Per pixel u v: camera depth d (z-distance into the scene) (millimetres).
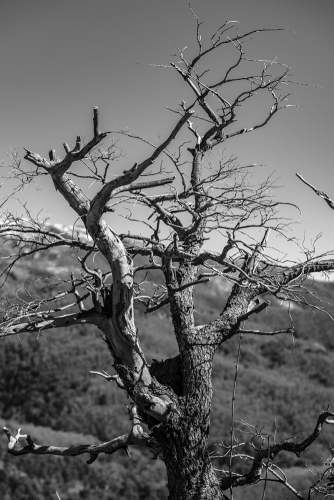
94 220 6719
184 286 7488
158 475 37562
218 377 54062
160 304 8328
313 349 60969
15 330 7223
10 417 46438
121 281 6945
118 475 37188
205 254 6988
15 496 35688
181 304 7773
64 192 6879
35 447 8117
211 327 7625
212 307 67625
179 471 7055
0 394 48469
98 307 7203
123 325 7082
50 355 51719
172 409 7094
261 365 57562
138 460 38594
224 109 8031
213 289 72188
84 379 49406
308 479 33969
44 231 7320
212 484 7066
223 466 32594
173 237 7062
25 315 7289
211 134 8430
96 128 6324
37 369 50281
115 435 44344
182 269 8016
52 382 49219
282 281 7789
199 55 7738
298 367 58250
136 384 7160
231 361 57750
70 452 8023
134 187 6516
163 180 6539
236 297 7957
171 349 59438
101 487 36562
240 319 7547
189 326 7660
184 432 7090
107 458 38438
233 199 7016
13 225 7254
